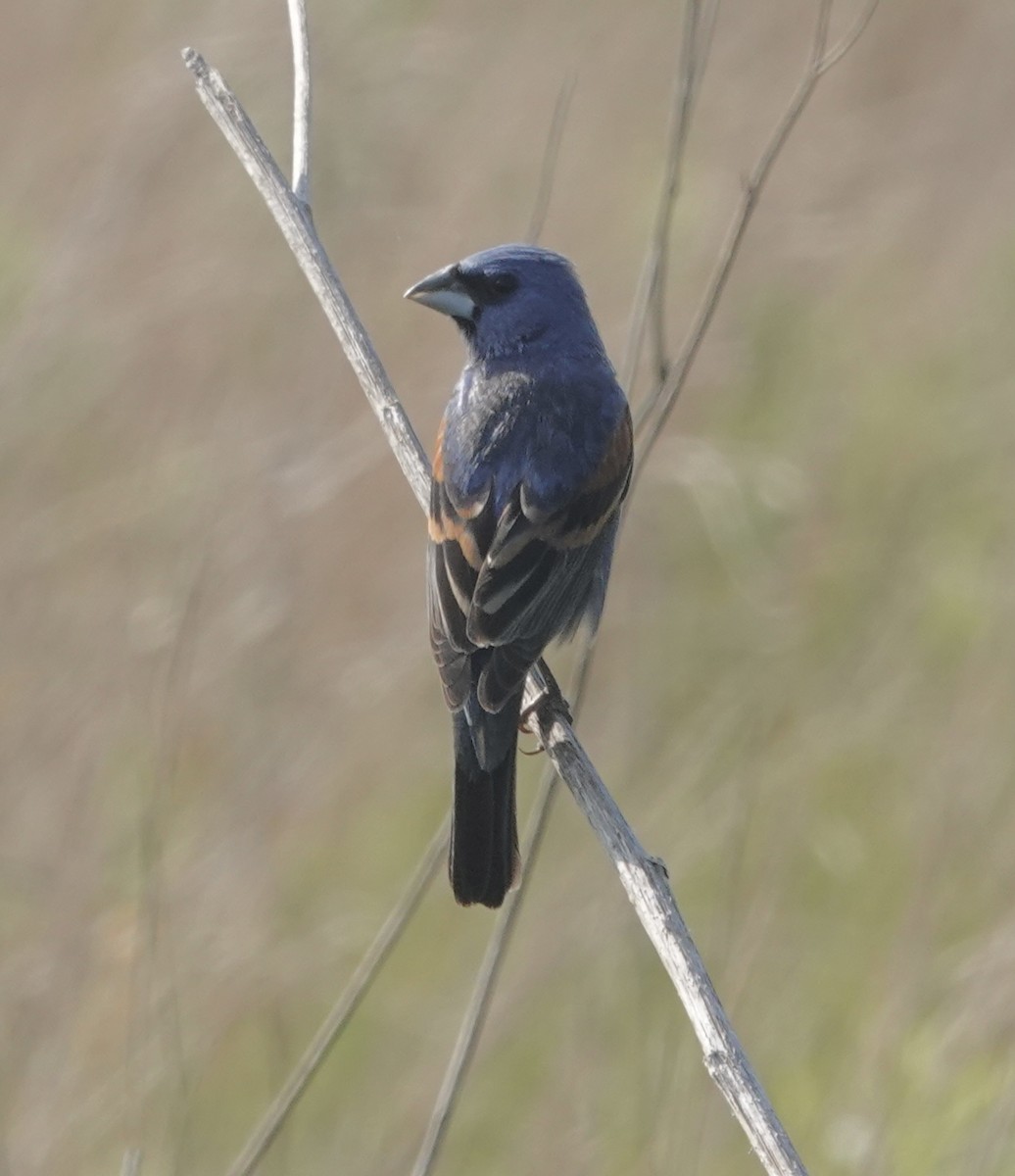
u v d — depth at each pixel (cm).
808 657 1309
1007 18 1745
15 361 1305
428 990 1161
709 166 1652
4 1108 1034
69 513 1259
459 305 982
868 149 1670
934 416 1528
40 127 1433
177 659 1045
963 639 1321
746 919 1068
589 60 1638
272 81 1468
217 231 1382
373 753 1238
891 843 1171
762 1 1770
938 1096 1015
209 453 1274
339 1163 1071
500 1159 1062
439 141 1502
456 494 932
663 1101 977
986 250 1669
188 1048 1062
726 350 1487
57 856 1135
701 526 1397
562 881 1155
